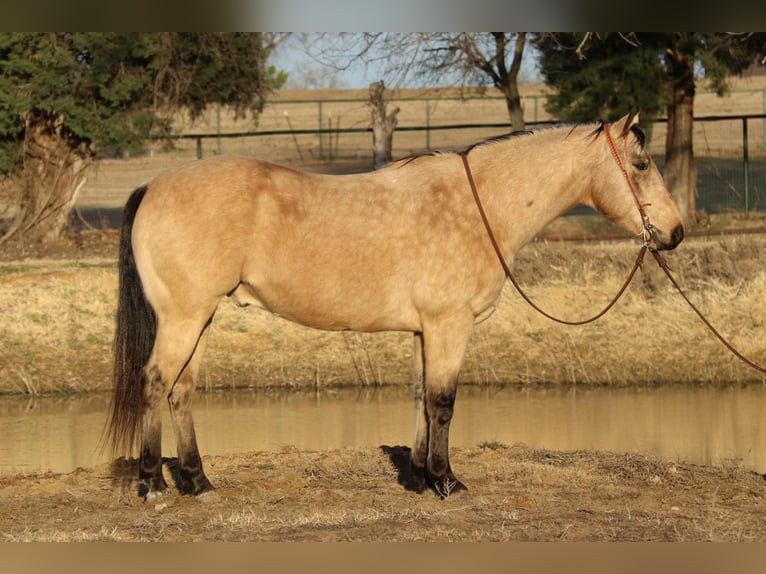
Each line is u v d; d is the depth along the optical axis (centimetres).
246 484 784
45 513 698
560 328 1525
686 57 2244
